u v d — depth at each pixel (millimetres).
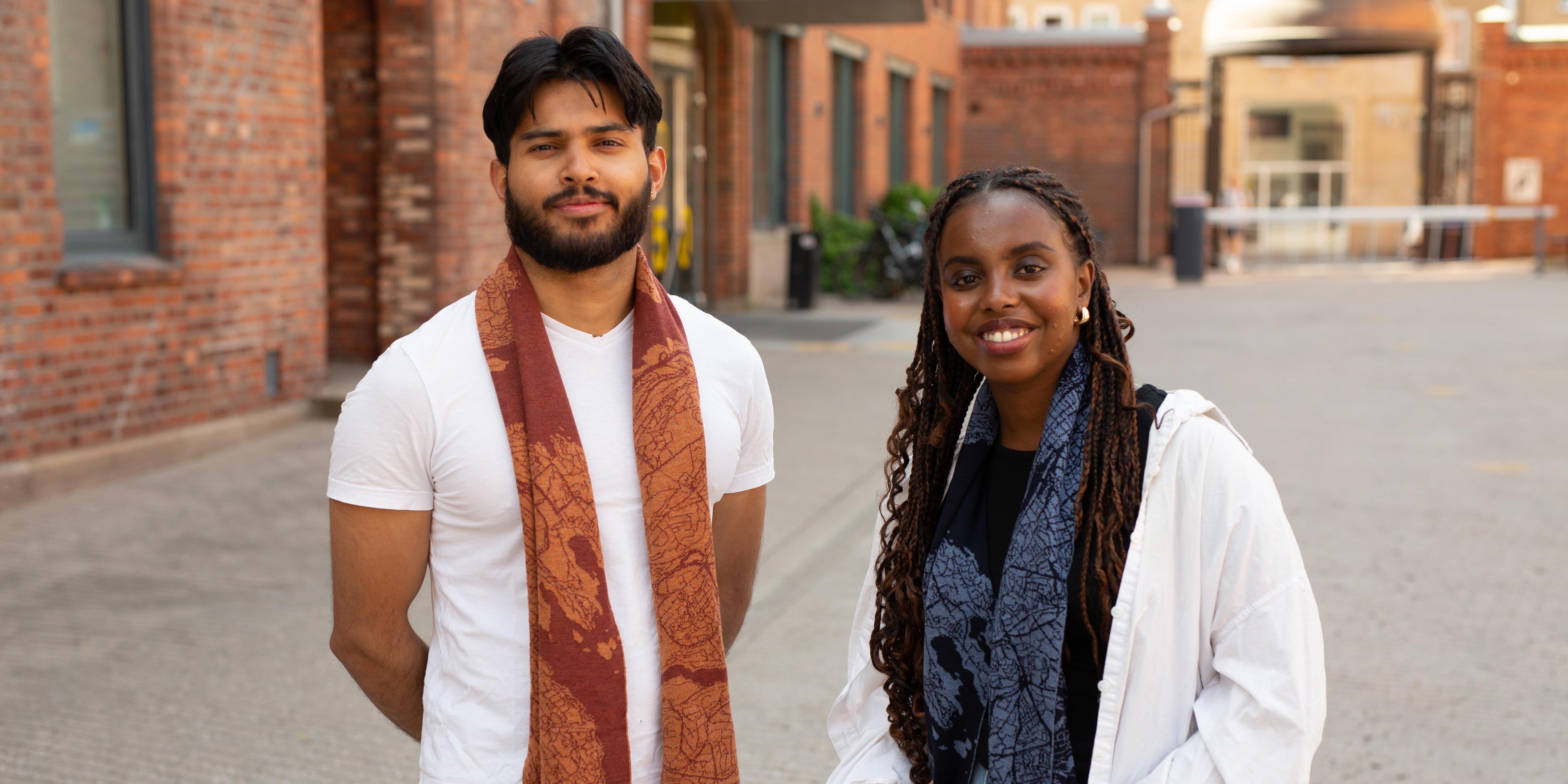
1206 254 25562
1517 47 27609
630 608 1698
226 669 4281
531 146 1658
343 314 10180
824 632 4734
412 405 1653
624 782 1652
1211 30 24172
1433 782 3461
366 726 3850
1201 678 1590
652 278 1785
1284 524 1550
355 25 9828
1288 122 31922
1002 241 1602
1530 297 18625
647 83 1708
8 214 6246
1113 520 1572
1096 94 27172
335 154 10000
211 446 7543
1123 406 1603
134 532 5914
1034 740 1588
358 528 1687
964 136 27797
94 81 7004
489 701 1670
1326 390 10367
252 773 3520
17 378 6348
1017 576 1598
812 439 8336
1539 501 6676
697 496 1712
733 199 16422
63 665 4293
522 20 10648
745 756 3662
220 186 7660
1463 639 4586
